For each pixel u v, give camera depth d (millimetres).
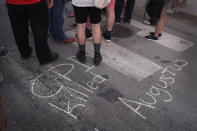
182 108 3191
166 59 4211
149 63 4070
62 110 3084
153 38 4781
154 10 4547
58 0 3883
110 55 4234
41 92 3350
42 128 2836
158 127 2900
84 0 3363
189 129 2902
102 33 4969
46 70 3781
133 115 3047
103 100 3258
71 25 5207
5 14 5609
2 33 4797
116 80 3635
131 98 3311
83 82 3566
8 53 4164
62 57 4121
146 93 3412
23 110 3061
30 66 3859
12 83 3484
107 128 2857
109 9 4168
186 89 3525
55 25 4184
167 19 5715
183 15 5977
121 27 5270
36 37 3543
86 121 2941
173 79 3719
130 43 4648
